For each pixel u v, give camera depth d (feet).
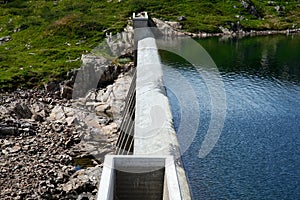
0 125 101.40
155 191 42.73
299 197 90.58
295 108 143.33
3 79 141.69
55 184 78.48
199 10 329.11
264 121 131.75
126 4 294.87
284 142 116.47
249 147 112.57
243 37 299.99
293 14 358.23
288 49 253.24
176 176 39.96
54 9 272.92
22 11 266.16
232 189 92.32
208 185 93.25
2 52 188.55
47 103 132.98
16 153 90.27
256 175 98.17
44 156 90.99
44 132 106.01
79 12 266.57
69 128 110.42
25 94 136.05
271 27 327.88
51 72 149.18
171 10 318.65
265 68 203.51
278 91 163.94
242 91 163.94
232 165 102.22
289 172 100.17
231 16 333.21
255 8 358.02
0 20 253.44
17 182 76.69
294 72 195.21
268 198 89.76
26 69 152.46
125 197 43.04
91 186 78.13
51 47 196.95
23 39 218.79
